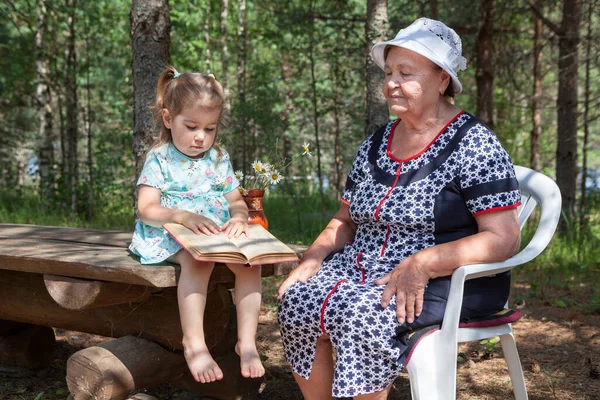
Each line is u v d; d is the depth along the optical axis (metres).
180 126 2.52
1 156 14.20
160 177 2.58
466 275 2.35
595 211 10.98
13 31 12.98
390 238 2.57
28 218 9.55
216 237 2.38
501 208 2.40
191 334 2.31
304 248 3.10
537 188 2.86
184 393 3.02
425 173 2.52
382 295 2.36
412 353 2.30
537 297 5.18
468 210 2.48
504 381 3.35
